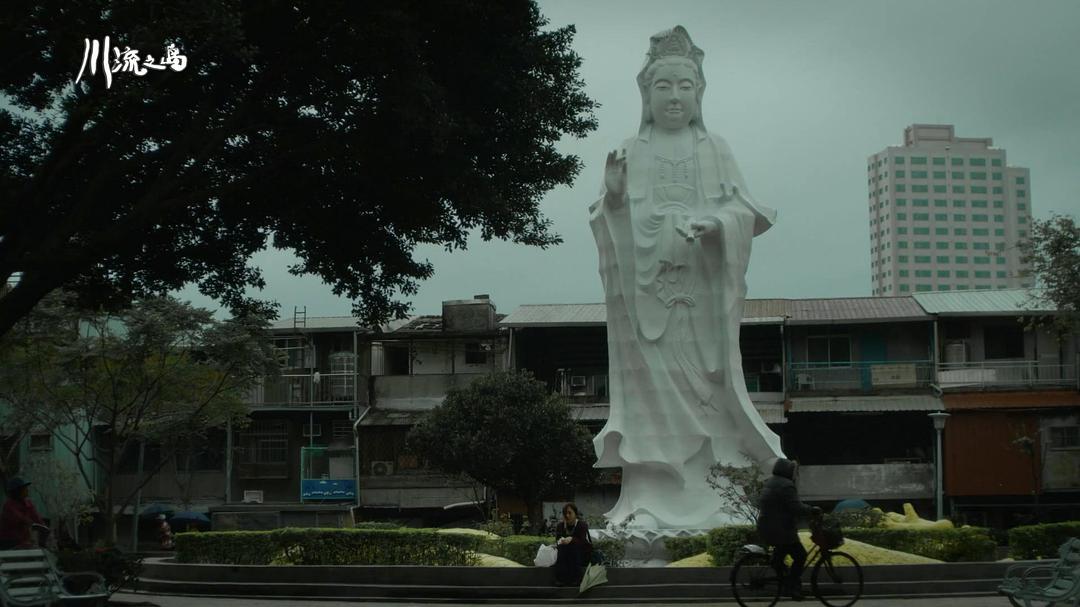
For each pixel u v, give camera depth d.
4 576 19.77
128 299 27.81
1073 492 56.25
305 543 32.78
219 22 20.16
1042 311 56.22
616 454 37.47
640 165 38.72
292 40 22.77
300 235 26.44
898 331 60.53
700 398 37.06
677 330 37.41
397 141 23.03
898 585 26.89
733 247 37.31
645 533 34.84
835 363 60.34
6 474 51.28
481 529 40.72
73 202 25.30
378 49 22.41
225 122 23.02
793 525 20.25
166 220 26.28
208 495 62.47
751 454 36.69
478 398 54.16
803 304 63.69
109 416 50.75
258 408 61.66
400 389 63.09
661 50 39.31
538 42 25.22
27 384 46.34
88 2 21.16
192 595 30.19
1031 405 56.91
